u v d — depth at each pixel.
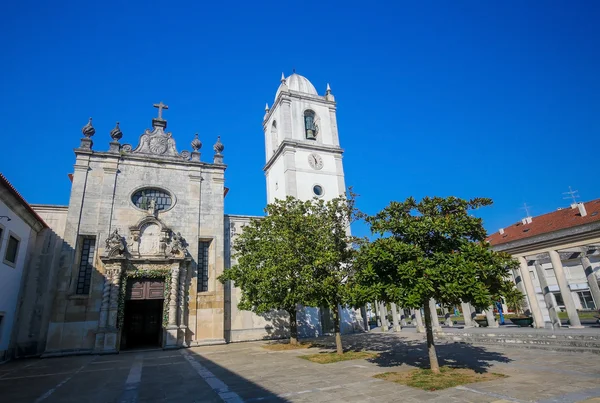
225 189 31.19
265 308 20.08
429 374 10.82
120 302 23.12
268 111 40.97
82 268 24.33
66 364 17.83
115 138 27.64
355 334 28.95
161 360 18.03
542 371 10.81
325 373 12.15
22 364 18.31
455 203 11.21
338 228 17.86
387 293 10.30
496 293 10.45
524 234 32.81
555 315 20.72
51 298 22.48
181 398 9.62
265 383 11.00
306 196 32.97
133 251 24.75
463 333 19.81
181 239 26.22
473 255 10.09
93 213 25.14
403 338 23.28
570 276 36.78
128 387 11.40
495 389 8.88
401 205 11.59
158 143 29.02
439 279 9.73
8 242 19.31
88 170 26.00
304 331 28.61
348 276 15.84
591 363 11.68
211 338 25.12
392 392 9.08
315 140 35.97
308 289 15.70
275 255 17.78
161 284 24.86
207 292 26.11
